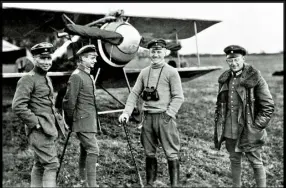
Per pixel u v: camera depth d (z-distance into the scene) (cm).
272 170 416
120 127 584
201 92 1128
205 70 757
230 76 333
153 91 319
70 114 317
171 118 315
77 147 471
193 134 571
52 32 680
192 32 837
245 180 375
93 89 329
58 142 482
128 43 561
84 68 329
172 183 312
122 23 570
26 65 743
